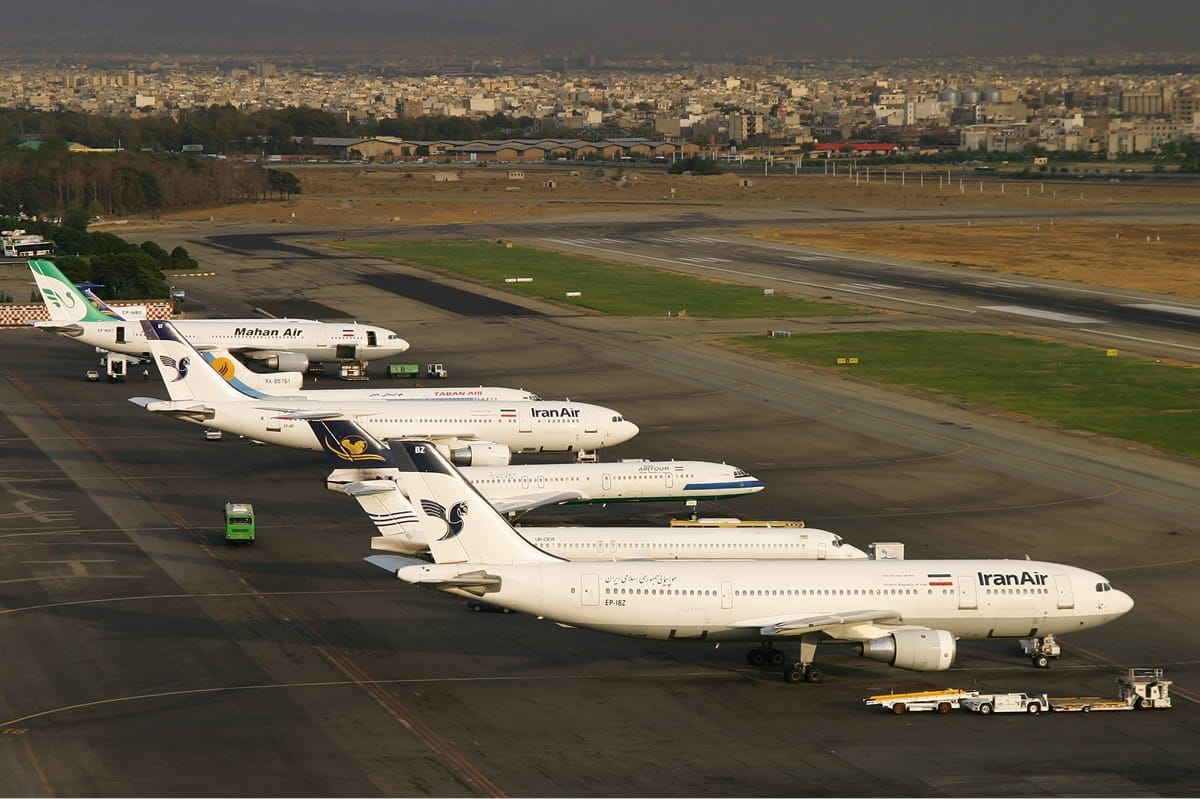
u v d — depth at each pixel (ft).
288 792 575.79
